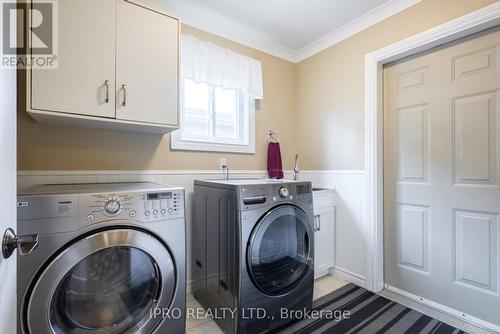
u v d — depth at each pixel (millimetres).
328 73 2479
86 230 1022
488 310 1577
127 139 1805
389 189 2098
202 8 2000
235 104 2475
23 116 1477
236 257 1392
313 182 2629
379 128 2104
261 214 1464
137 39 1453
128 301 1162
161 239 1211
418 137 1918
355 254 2201
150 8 1501
